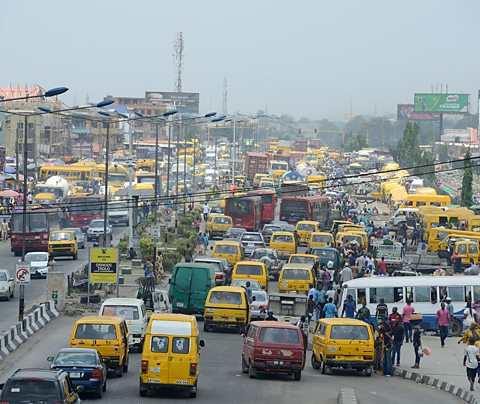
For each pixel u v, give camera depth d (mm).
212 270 85562
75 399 40281
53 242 126562
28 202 164250
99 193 184875
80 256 132125
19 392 37906
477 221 148625
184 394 51969
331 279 103188
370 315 75750
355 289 79438
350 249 122625
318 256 114938
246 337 60250
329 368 62125
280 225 156125
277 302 82438
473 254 123875
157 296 83125
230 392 53031
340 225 154875
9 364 61250
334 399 51625
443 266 122812
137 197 135250
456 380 58438
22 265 73250
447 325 72188
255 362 57375
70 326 79438
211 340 74312
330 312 73125
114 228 173375
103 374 50344
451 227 149250
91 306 89125
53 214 154750
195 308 84062
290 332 58062
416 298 79312
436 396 54562
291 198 174500
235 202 165000
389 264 116688
